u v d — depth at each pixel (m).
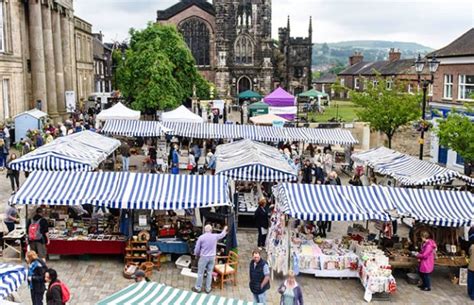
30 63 45.78
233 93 95.12
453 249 17.23
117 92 69.06
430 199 17.67
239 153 24.08
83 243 17.75
